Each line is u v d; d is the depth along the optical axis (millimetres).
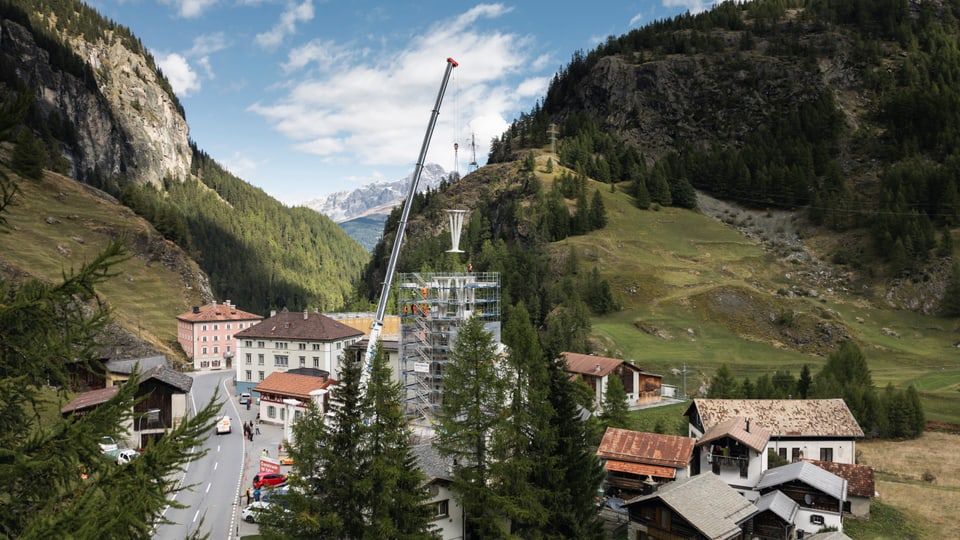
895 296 180000
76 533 11289
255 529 53781
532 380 50156
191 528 53625
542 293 161625
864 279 190375
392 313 160250
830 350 153125
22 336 12602
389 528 35281
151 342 142625
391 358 94438
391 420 38531
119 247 13219
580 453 48656
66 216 168875
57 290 12508
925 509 63594
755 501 58875
